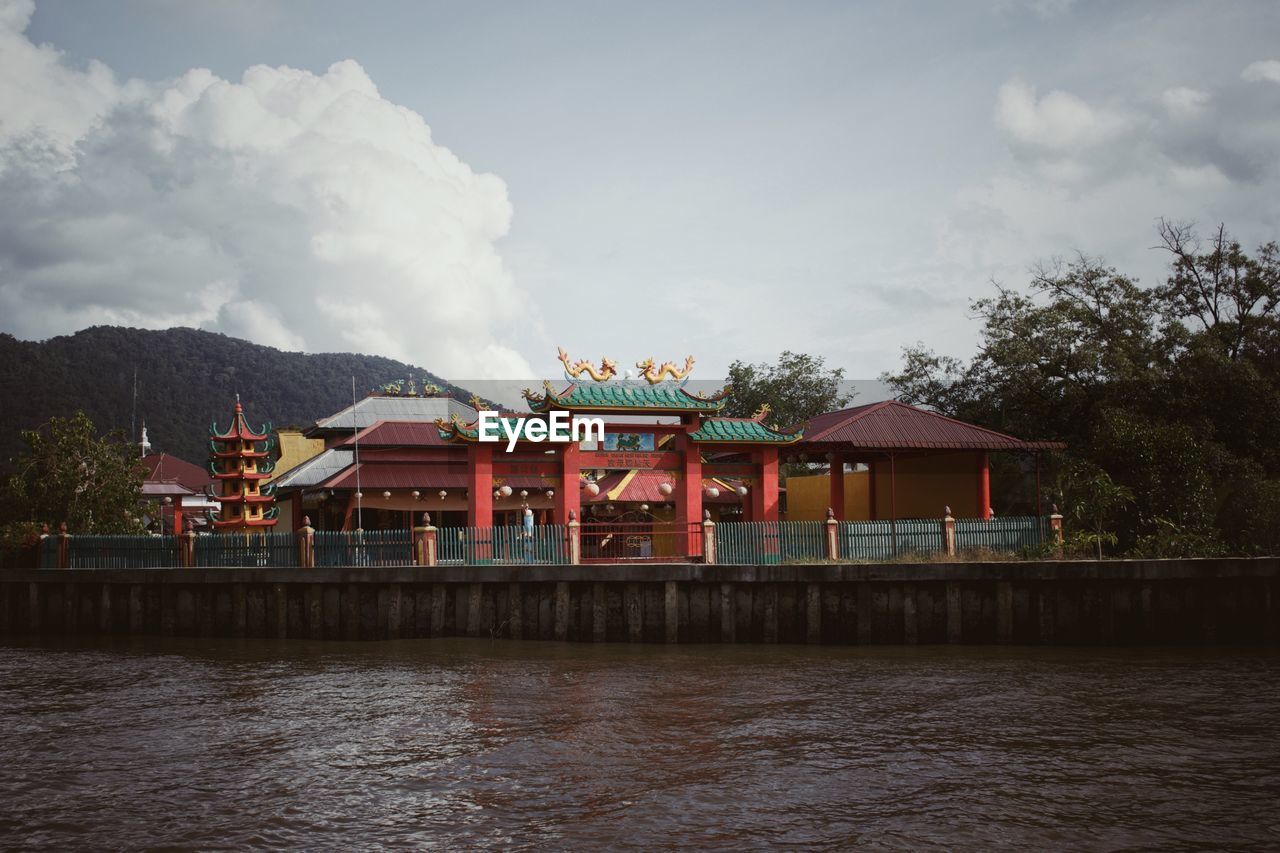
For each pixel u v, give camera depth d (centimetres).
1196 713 2186
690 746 1925
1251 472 4259
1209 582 3141
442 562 3450
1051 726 2072
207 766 1833
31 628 3841
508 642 3234
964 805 1556
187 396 16425
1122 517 3938
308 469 5328
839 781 1686
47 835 1463
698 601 3186
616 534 3844
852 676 2639
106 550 3997
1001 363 5403
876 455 4622
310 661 3009
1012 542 3759
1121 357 5006
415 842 1412
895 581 3144
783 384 7594
